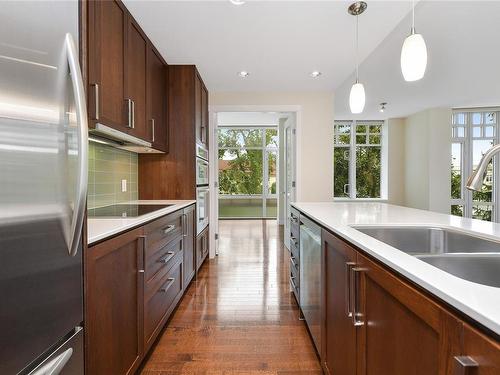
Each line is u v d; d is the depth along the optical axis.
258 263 3.83
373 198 7.07
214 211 4.11
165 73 3.04
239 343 1.98
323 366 1.59
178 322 2.27
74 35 0.96
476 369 0.51
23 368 0.74
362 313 1.06
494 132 6.12
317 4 2.01
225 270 3.54
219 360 1.79
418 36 1.52
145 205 2.50
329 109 4.09
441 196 5.79
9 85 0.67
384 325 0.89
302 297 2.21
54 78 0.82
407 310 0.76
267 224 7.16
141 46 2.32
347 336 1.22
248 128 8.13
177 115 3.13
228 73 3.36
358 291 1.09
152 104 2.60
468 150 6.18
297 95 4.09
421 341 0.70
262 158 8.25
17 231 0.70
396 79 4.02
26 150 0.72
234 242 5.11
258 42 2.58
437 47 2.98
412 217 1.72
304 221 2.11
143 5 2.00
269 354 1.85
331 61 3.01
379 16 2.17
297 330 2.15
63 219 0.86
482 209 6.19
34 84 0.74
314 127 4.09
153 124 2.61
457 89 4.52
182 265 2.60
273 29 2.35
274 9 2.07
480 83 4.21
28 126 0.73
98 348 1.16
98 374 1.16
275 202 8.31
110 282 1.26
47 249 0.81
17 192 0.70
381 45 2.95
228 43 2.60
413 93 4.73
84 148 0.86
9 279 0.68
